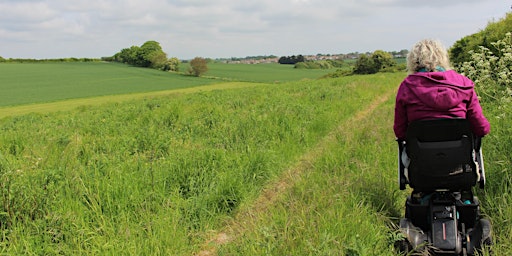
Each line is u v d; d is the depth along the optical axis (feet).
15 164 21.56
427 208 13.38
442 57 13.50
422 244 12.57
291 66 581.94
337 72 362.94
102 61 581.12
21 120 67.51
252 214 17.88
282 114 39.45
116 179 19.07
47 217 15.37
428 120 12.45
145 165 22.21
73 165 22.11
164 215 16.94
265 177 23.00
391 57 342.85
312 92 68.95
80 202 16.87
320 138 33.96
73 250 14.17
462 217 13.10
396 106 13.87
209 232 17.19
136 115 50.16
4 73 379.55
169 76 374.22
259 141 30.09
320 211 16.37
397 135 14.24
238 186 20.10
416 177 12.93
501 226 14.08
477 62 25.70
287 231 14.75
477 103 13.07
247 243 14.43
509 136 18.17
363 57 346.95
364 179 19.58
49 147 27.68
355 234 13.99
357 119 44.45
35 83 302.45
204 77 373.61
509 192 15.74
